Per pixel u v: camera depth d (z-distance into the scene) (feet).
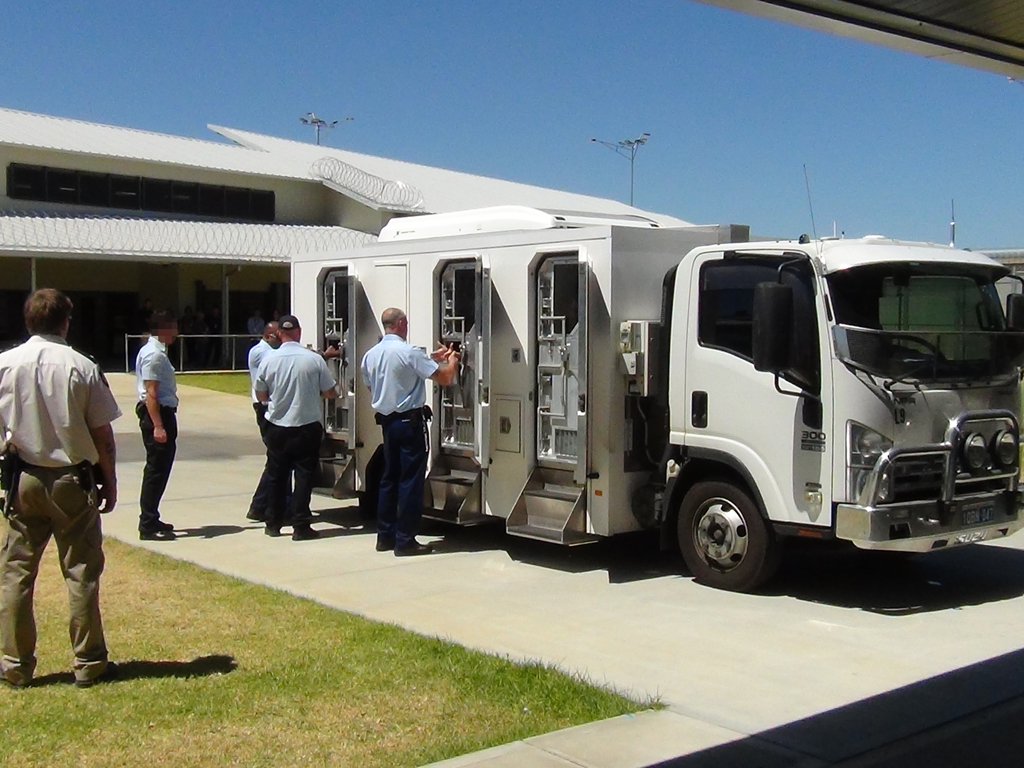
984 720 17.84
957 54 23.56
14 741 16.48
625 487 27.50
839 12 20.71
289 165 134.72
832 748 16.57
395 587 26.68
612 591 26.22
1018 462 25.66
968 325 25.35
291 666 20.11
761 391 24.71
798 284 23.97
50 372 18.12
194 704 18.08
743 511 25.55
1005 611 24.48
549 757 15.99
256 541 32.50
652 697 18.67
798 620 23.62
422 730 17.08
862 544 22.90
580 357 27.17
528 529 28.45
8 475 18.34
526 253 28.96
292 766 15.69
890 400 23.31
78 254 100.32
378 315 33.91
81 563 18.85
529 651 21.35
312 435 32.53
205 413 76.74
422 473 30.37
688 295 26.32
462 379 31.32
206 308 124.88
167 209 121.80
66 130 122.01
